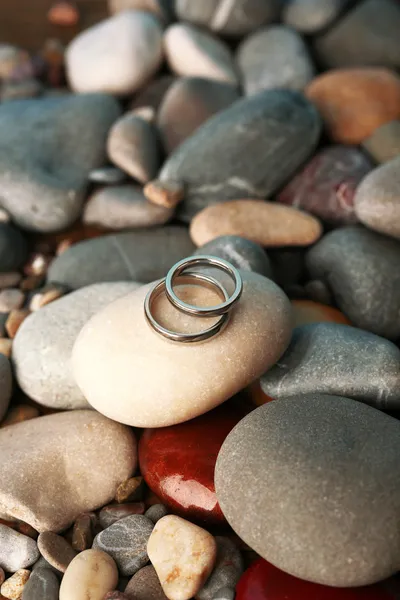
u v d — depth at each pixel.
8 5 0.50
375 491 0.25
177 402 0.27
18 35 0.49
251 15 0.44
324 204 0.36
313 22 0.44
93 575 0.26
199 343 0.27
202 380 0.27
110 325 0.28
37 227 0.37
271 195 0.37
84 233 0.38
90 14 0.50
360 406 0.27
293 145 0.37
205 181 0.36
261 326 0.28
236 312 0.28
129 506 0.28
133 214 0.36
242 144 0.36
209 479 0.27
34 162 0.38
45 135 0.39
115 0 0.47
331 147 0.38
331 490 0.25
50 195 0.37
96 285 0.33
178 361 0.27
